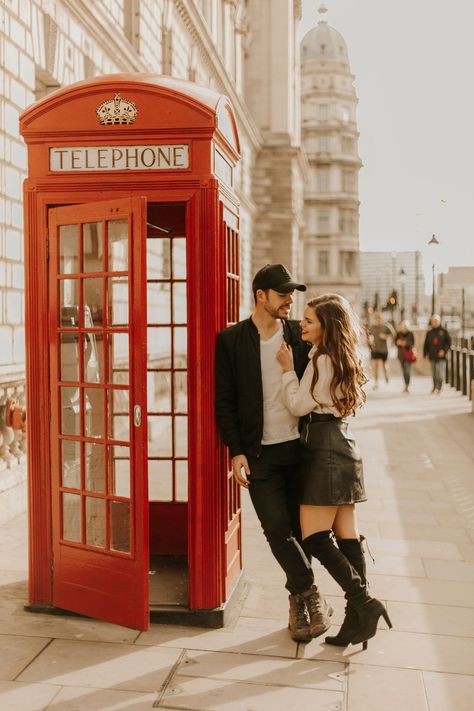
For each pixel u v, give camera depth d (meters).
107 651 4.16
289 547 4.30
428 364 27.03
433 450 11.01
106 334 4.53
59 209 4.64
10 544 6.26
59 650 4.17
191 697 3.66
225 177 5.05
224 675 3.89
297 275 39.41
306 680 3.85
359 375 4.16
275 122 36.66
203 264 4.53
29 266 4.71
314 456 4.14
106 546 4.49
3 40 7.49
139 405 4.30
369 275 116.75
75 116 4.60
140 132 4.54
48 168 4.65
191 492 4.54
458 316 70.88
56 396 4.70
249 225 34.62
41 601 4.75
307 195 90.75
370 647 4.26
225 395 4.44
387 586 5.32
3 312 7.35
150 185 4.55
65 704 3.59
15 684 3.79
